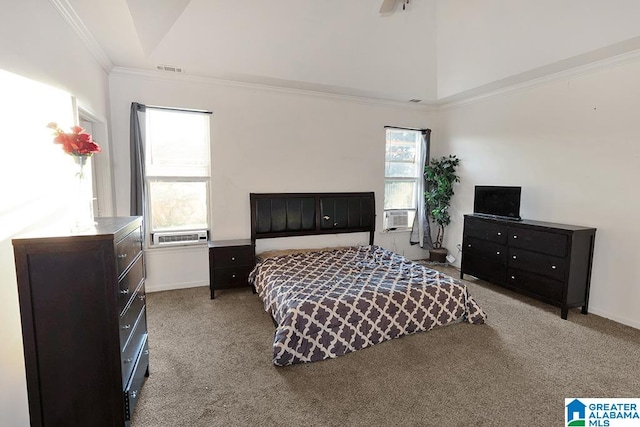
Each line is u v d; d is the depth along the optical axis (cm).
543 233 346
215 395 212
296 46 353
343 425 187
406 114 526
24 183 172
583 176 348
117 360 166
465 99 486
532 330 304
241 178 432
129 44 299
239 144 426
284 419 192
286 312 257
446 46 387
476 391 217
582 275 334
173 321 320
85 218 180
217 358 256
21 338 170
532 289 361
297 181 463
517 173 418
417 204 546
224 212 427
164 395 211
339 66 393
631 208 311
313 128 465
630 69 305
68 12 230
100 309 161
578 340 285
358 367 245
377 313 279
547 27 299
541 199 390
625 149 312
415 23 357
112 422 168
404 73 424
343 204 489
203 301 372
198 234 417
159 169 399
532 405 204
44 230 171
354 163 497
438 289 307
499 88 427
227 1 288
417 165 549
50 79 208
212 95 407
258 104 430
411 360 254
